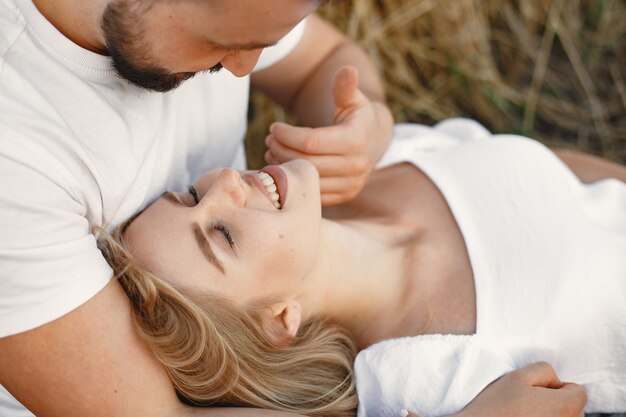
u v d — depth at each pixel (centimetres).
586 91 239
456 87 242
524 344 135
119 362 107
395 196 158
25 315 99
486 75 239
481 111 241
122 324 109
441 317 139
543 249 141
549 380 130
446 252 146
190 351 118
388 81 240
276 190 132
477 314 136
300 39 156
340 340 144
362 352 137
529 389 124
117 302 109
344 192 141
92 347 105
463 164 156
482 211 148
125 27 96
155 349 113
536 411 121
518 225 145
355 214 161
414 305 142
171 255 124
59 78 106
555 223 144
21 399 107
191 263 125
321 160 136
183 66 99
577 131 237
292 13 87
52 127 103
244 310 129
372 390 135
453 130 182
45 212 100
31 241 98
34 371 103
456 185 153
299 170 132
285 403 133
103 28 99
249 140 232
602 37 245
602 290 137
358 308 145
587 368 140
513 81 246
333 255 141
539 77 241
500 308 137
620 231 149
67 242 102
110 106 112
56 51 105
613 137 233
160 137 124
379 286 145
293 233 129
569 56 241
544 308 136
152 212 127
